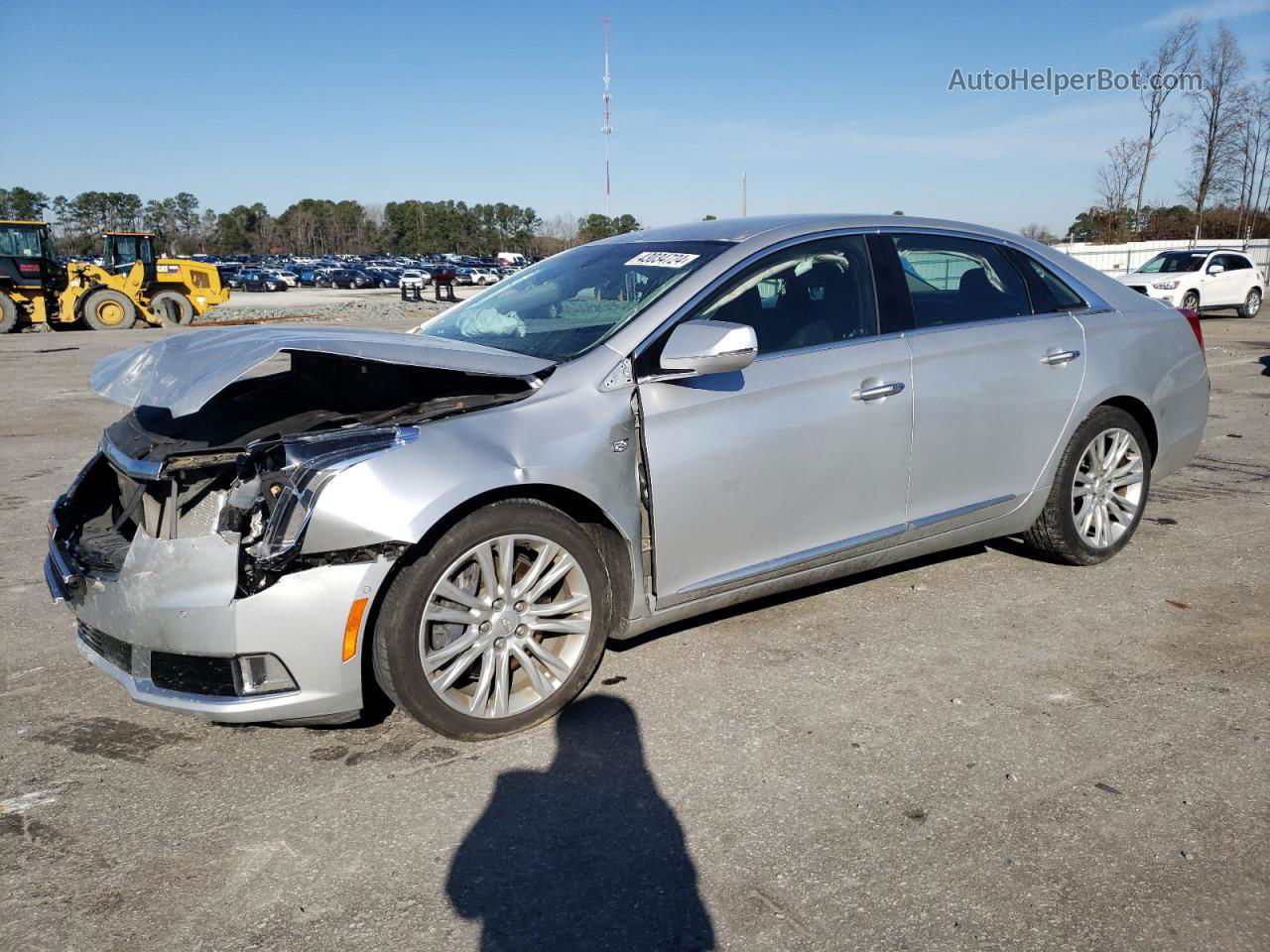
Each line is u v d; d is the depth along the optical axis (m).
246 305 39.78
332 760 2.97
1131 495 4.59
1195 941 2.15
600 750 3.00
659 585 3.32
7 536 5.52
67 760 3.01
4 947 2.18
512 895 2.33
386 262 95.31
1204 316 21.84
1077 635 3.80
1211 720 3.12
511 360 3.14
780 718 3.17
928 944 2.15
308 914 2.28
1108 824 2.57
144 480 2.87
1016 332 4.10
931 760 2.90
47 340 21.38
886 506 3.78
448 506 2.79
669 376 3.22
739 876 2.39
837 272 3.75
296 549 2.68
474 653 2.98
